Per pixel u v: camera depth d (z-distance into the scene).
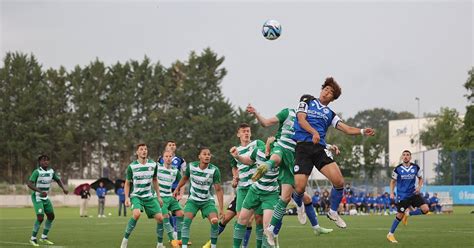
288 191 14.55
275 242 15.41
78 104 108.44
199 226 31.78
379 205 57.69
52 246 19.92
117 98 107.94
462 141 91.00
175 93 106.06
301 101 14.46
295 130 14.52
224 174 102.31
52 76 109.25
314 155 14.41
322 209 53.47
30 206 77.06
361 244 19.64
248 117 103.12
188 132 104.75
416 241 20.73
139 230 28.12
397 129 137.12
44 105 106.56
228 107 104.69
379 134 116.25
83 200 46.06
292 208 44.94
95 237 23.78
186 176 17.84
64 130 106.94
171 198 20.89
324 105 14.61
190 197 17.77
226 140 102.75
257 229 16.22
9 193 82.81
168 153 20.70
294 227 29.14
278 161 14.34
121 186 47.28
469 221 35.38
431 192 69.62
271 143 15.37
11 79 105.69
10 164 106.31
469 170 68.31
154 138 104.50
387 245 19.25
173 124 104.00
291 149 14.62
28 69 107.06
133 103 109.06
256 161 16.02
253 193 15.32
